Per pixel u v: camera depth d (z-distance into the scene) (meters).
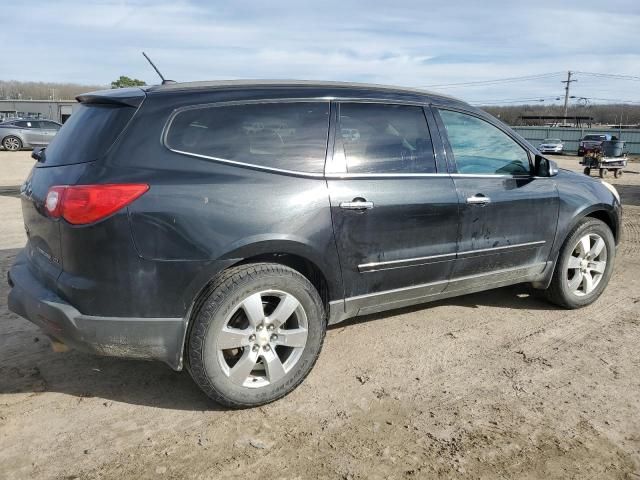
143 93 3.02
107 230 2.75
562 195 4.43
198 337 2.90
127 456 2.71
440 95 4.01
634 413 3.14
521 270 4.31
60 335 2.89
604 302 4.92
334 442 2.84
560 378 3.52
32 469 2.60
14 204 10.04
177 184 2.86
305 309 3.18
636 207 11.23
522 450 2.79
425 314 4.57
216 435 2.89
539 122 63.47
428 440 2.86
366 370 3.60
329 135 3.38
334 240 3.28
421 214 3.62
